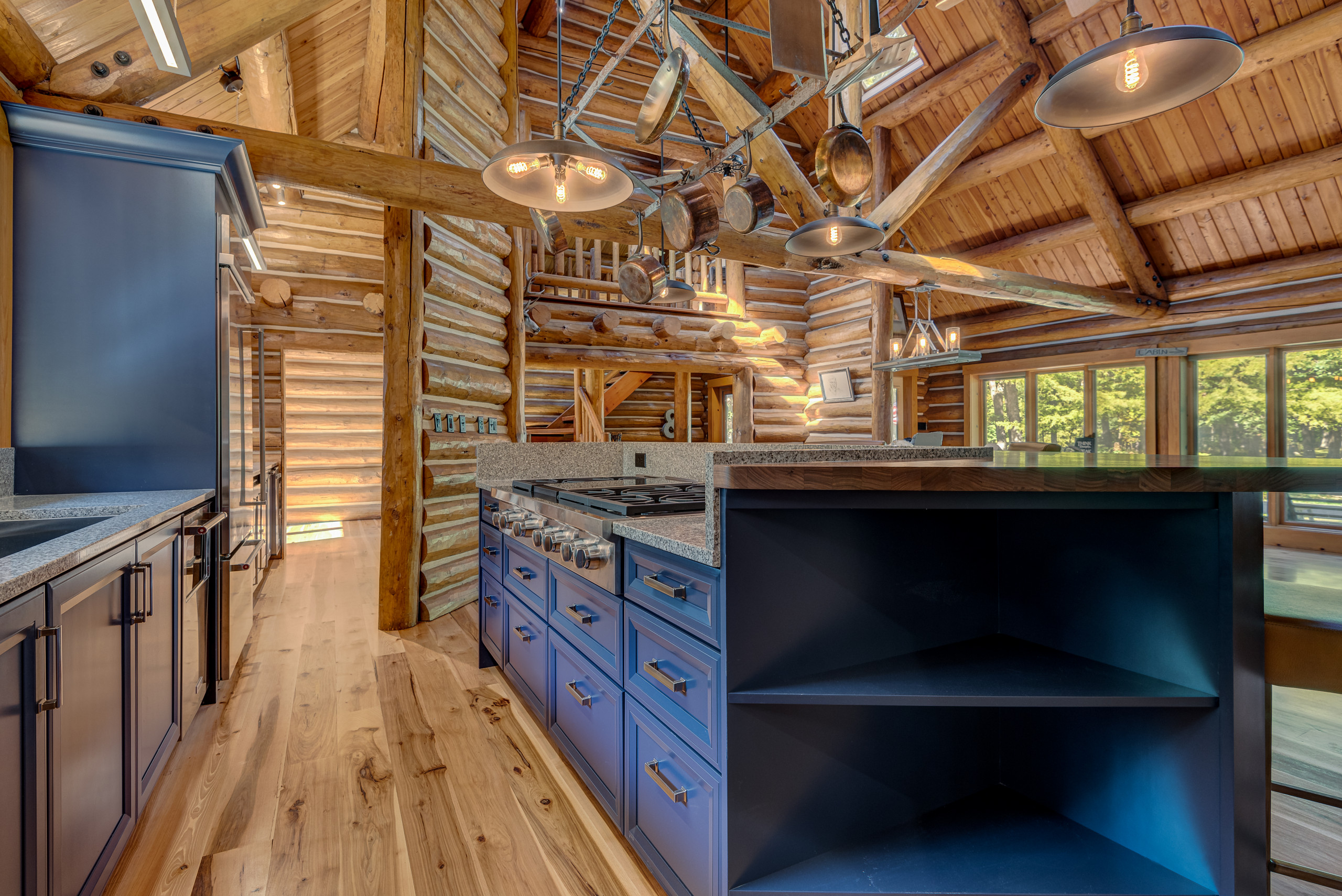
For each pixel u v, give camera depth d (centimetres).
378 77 469
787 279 873
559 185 211
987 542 167
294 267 636
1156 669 134
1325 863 166
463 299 468
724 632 130
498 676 311
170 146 262
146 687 189
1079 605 150
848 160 272
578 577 206
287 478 802
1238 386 722
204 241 270
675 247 342
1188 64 193
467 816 194
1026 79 604
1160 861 135
